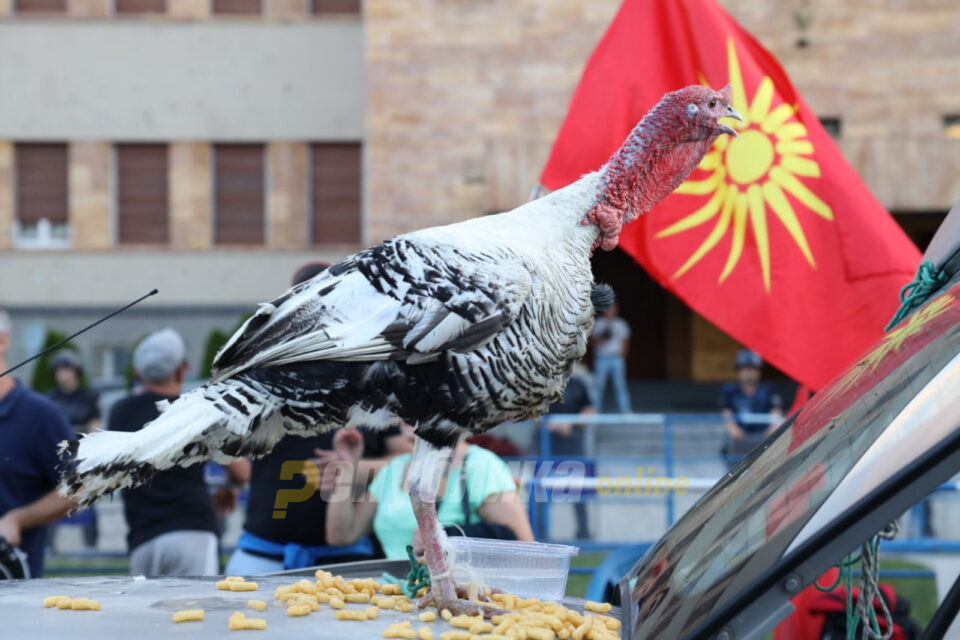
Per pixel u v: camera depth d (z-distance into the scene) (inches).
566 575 118.8
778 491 79.0
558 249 111.3
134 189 933.8
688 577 82.0
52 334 722.8
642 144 115.6
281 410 102.0
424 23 805.2
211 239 930.7
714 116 117.0
